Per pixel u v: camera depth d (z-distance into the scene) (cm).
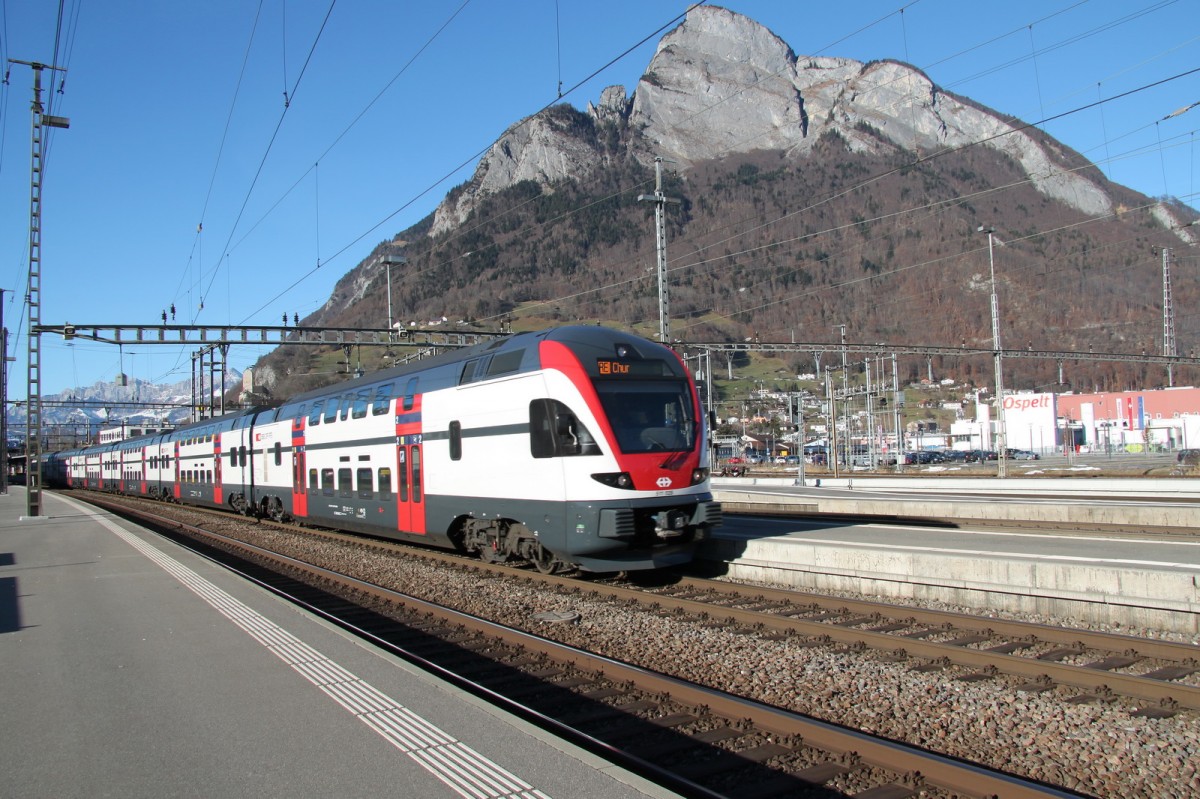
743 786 566
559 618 1116
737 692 786
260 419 2864
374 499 1972
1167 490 2970
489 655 955
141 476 4988
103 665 827
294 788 504
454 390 1639
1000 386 4038
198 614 1066
